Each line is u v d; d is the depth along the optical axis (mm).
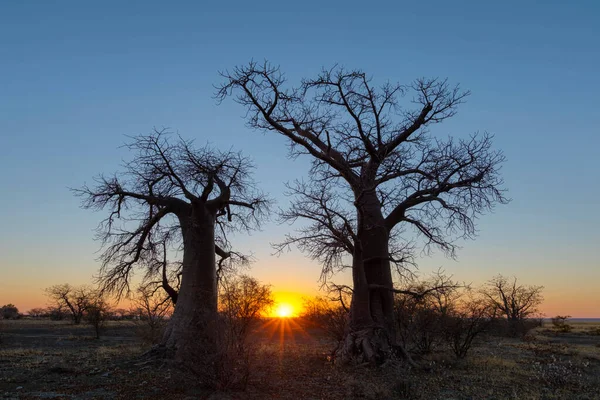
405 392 9883
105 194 15117
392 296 14406
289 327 24438
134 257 15648
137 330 23969
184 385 10188
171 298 15562
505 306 30359
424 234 14594
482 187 14180
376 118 14000
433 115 14148
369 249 14445
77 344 21656
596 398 9883
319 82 14062
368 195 14695
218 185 15797
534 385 11133
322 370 12453
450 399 9633
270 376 11453
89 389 9961
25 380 10852
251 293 14672
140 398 9172
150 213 15672
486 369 13062
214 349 10336
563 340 26953
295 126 14781
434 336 15969
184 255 14680
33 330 31859
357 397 9625
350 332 13797
